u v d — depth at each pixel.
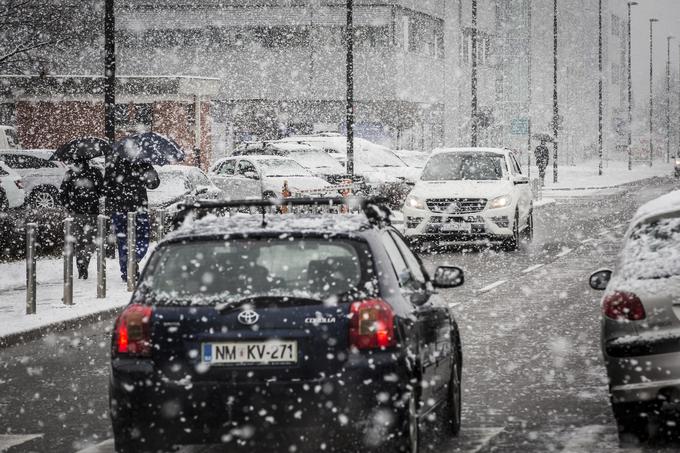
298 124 83.81
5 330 18.89
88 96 67.19
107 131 29.36
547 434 11.52
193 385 9.11
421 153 64.44
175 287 9.39
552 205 61.50
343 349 9.07
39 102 67.25
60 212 33.19
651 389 10.65
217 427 9.15
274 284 9.34
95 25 68.25
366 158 57.06
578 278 27.14
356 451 9.23
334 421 9.05
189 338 9.16
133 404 9.19
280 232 9.38
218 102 83.81
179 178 40.06
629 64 126.50
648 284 10.81
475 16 59.50
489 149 35.75
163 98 67.38
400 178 52.16
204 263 9.48
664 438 11.26
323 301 9.15
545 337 18.30
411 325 9.47
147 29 83.00
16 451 11.14
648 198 67.62
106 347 18.42
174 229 10.11
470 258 32.47
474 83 59.94
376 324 9.09
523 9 118.38
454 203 33.69
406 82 82.94
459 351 11.90
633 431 11.02
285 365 9.09
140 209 26.83
